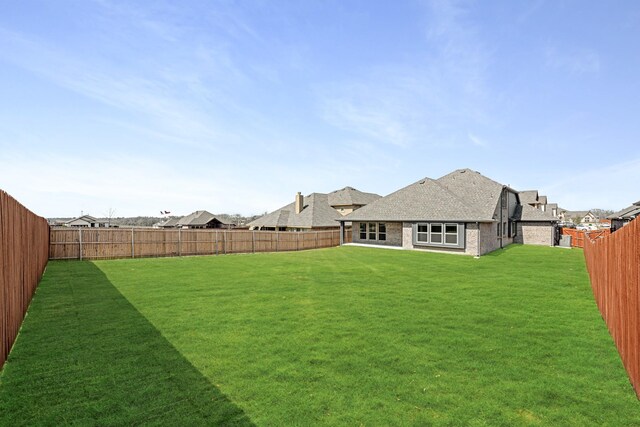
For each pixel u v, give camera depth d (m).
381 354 5.67
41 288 11.16
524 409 4.04
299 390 4.47
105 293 10.40
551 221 29.92
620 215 33.34
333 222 40.22
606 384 4.67
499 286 11.55
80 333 6.68
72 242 19.72
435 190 27.06
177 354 5.64
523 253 23.19
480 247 22.27
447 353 5.72
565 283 12.09
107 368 5.11
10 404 4.10
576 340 6.34
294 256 22.23
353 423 3.75
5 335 5.36
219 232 25.03
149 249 22.17
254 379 4.77
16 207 6.73
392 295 10.16
